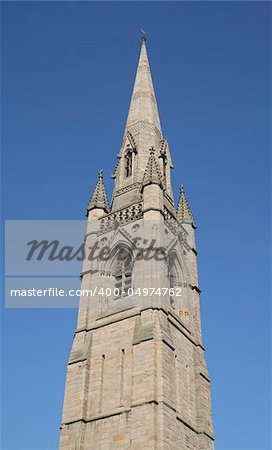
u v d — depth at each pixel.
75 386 53.28
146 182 67.06
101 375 53.41
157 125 83.56
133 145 78.38
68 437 49.78
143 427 45.94
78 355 55.81
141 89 88.19
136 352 51.38
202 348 61.44
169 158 80.12
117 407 49.66
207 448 52.84
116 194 74.06
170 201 73.69
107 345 55.47
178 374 54.47
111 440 47.72
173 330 56.62
